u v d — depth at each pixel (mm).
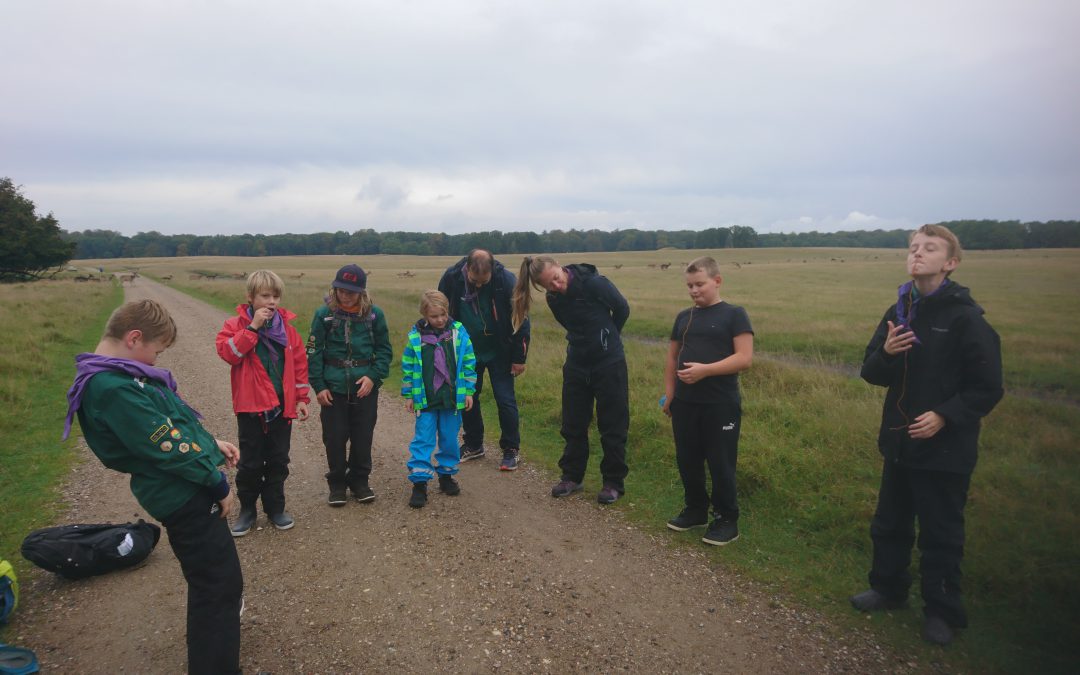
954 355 2846
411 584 3490
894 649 2898
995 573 3346
